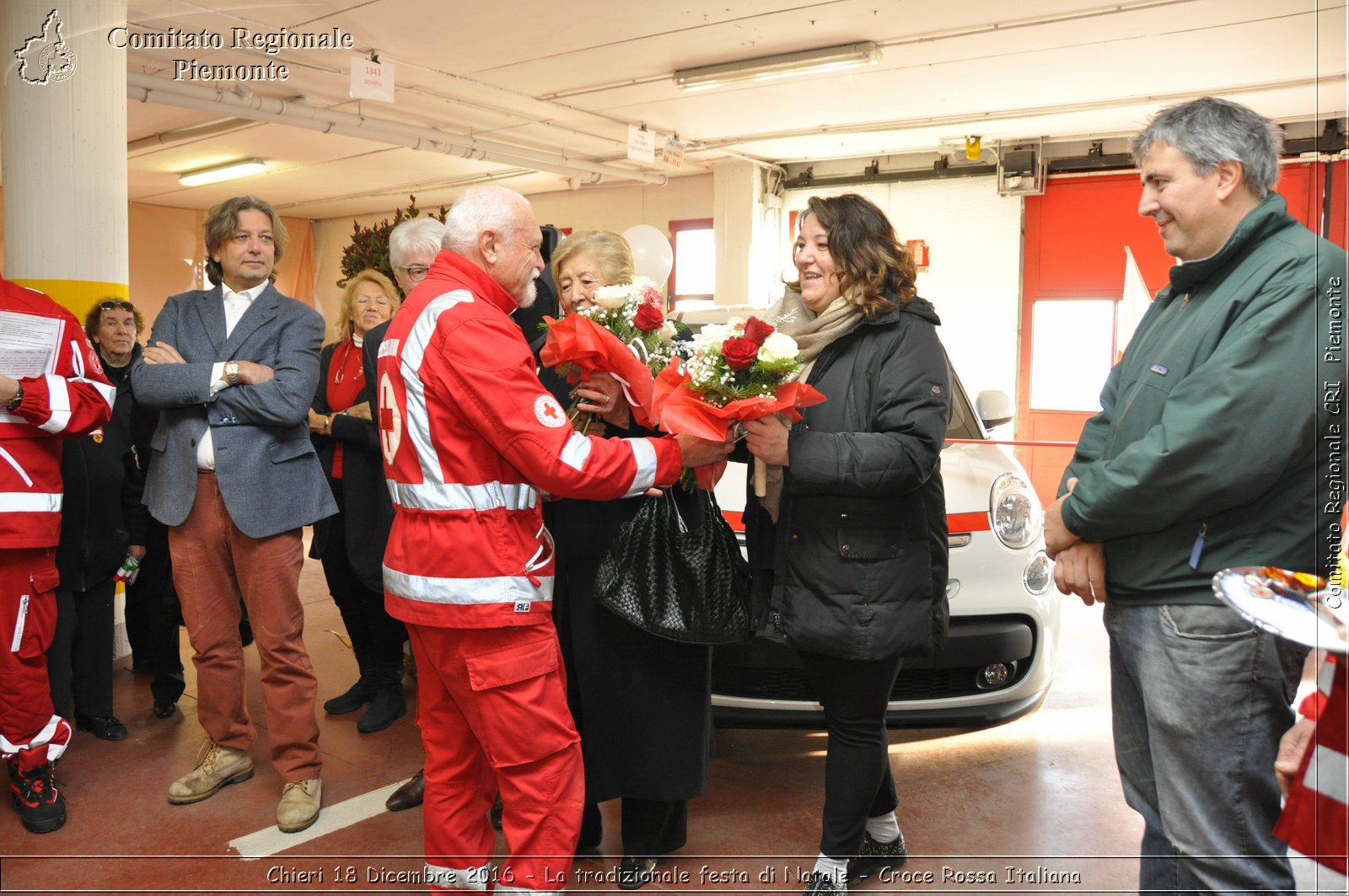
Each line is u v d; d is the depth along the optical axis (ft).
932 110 27.27
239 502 9.12
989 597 9.94
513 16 20.17
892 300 7.64
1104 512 5.78
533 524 6.68
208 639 9.74
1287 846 5.76
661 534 7.55
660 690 7.79
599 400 7.53
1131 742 6.58
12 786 9.25
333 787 10.06
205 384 9.03
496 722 6.55
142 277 45.03
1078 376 30.86
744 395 6.71
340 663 14.32
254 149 33.40
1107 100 25.85
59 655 10.80
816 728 9.64
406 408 6.49
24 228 14.32
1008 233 31.58
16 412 8.77
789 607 7.50
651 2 19.22
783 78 24.13
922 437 7.18
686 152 33.19
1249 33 20.31
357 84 20.12
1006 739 11.35
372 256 13.55
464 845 7.10
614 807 9.96
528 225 6.93
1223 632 5.59
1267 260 5.54
